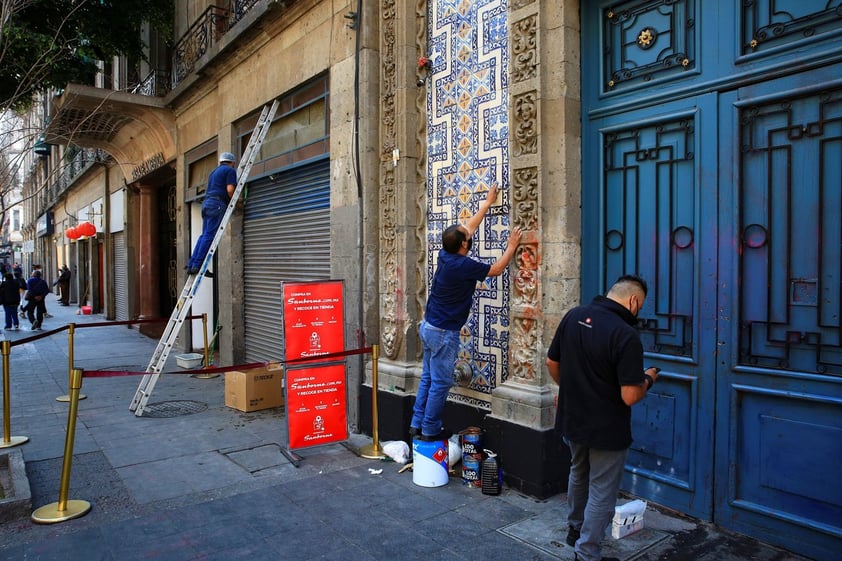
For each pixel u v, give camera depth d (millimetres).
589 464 3311
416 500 4348
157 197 16125
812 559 3312
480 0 4949
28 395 8273
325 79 6949
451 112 5250
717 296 3707
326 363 5414
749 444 3596
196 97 10891
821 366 3271
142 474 5008
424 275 5594
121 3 11883
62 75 11781
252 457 5422
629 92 4152
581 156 4414
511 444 4484
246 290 9305
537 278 4387
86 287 26406
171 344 7383
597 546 3125
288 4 7305
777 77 3404
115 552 3615
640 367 2953
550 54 4359
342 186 6379
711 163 3715
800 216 3348
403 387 5559
